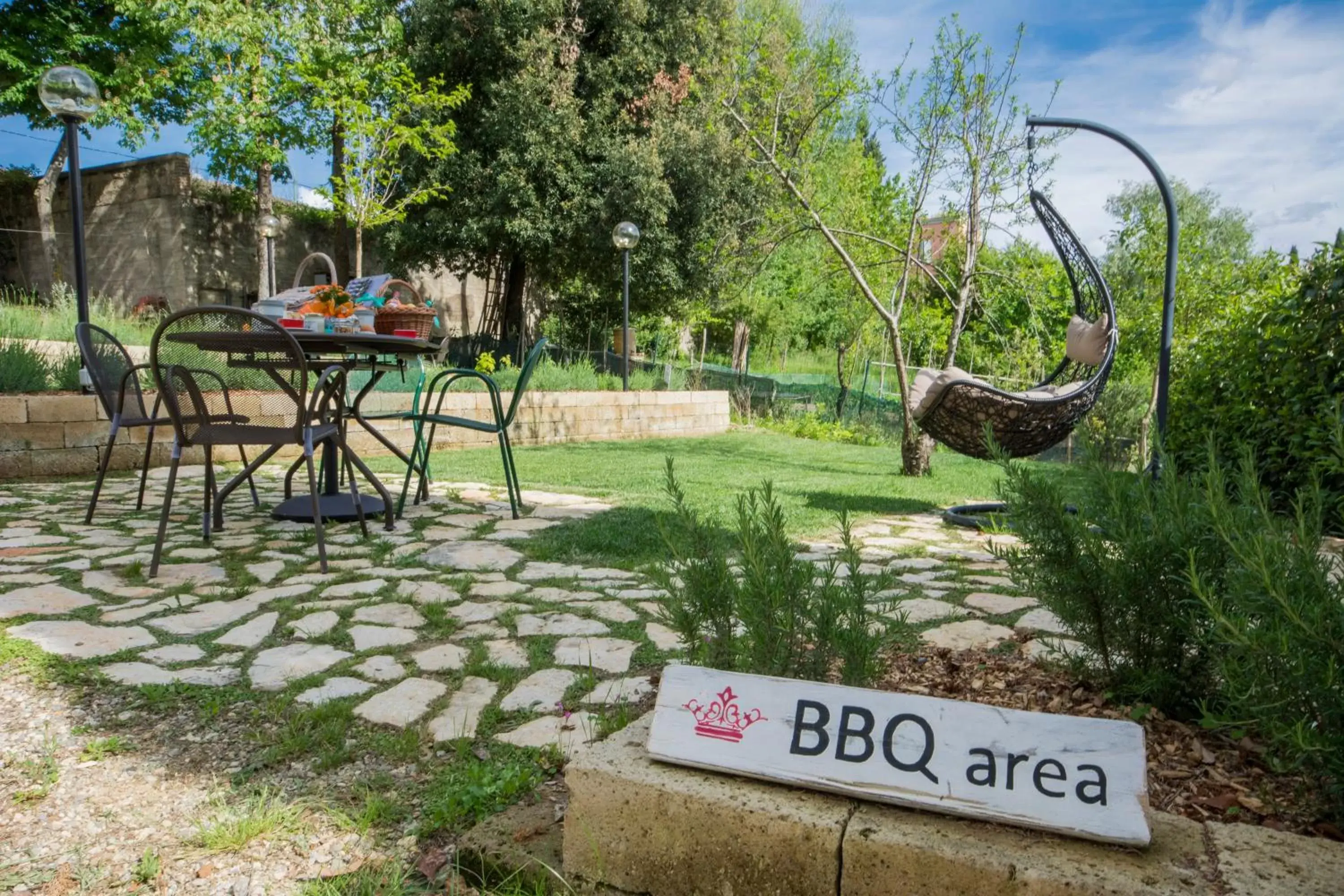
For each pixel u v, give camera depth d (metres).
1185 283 9.57
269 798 1.71
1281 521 1.43
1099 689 2.01
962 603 3.10
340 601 3.07
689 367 16.50
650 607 3.04
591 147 15.79
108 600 3.01
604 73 16.05
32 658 2.39
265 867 1.49
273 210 18.39
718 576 1.82
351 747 1.93
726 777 1.29
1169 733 1.76
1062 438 5.54
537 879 1.37
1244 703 1.31
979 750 1.20
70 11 17.38
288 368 3.47
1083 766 1.15
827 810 1.19
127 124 15.41
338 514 4.62
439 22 15.20
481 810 1.64
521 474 6.96
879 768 1.22
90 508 4.35
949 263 11.37
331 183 12.62
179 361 3.42
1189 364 6.05
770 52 9.39
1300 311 4.68
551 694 2.23
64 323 7.91
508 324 18.11
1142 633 1.86
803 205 8.95
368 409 8.49
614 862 1.31
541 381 11.41
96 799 1.70
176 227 17.45
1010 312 12.48
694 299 17.39
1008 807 1.15
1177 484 1.80
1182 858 1.07
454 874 1.46
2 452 5.88
